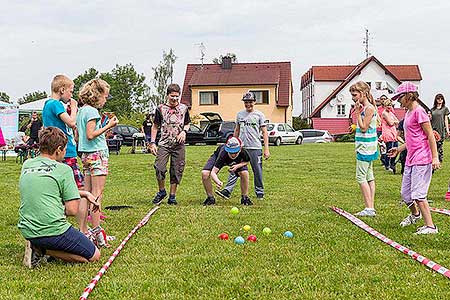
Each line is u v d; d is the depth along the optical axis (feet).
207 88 161.99
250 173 49.39
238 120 32.65
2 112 83.82
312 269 16.96
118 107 255.50
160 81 208.74
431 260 17.88
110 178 46.96
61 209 17.48
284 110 159.53
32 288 15.19
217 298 14.33
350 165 58.95
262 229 23.32
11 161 70.49
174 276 16.25
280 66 167.32
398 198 33.09
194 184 41.68
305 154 78.43
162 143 31.01
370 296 14.38
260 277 16.08
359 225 23.84
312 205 30.30
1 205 30.63
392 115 47.78
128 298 14.35
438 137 33.42
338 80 198.29
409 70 191.42
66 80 21.07
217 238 21.53
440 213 27.22
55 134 17.83
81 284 15.47
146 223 24.79
